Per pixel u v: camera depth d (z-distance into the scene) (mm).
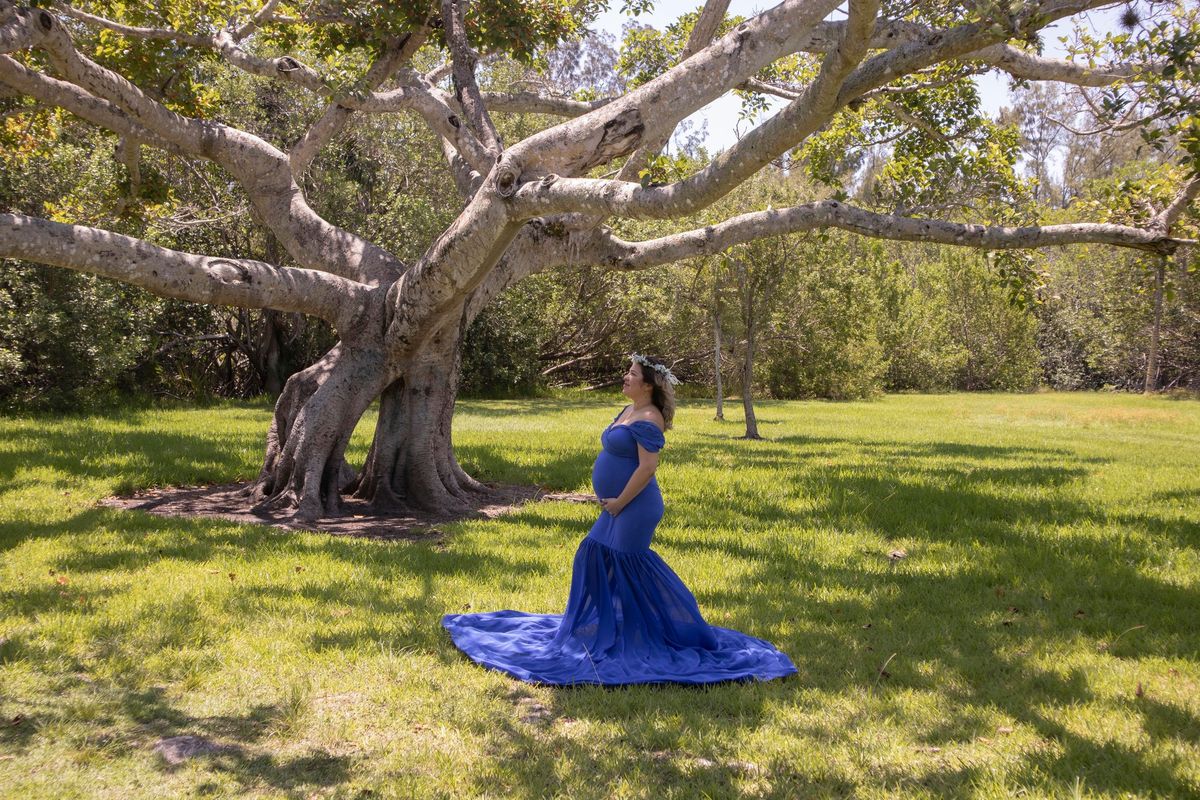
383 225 27703
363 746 4176
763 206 20578
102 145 22156
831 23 9641
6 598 6152
